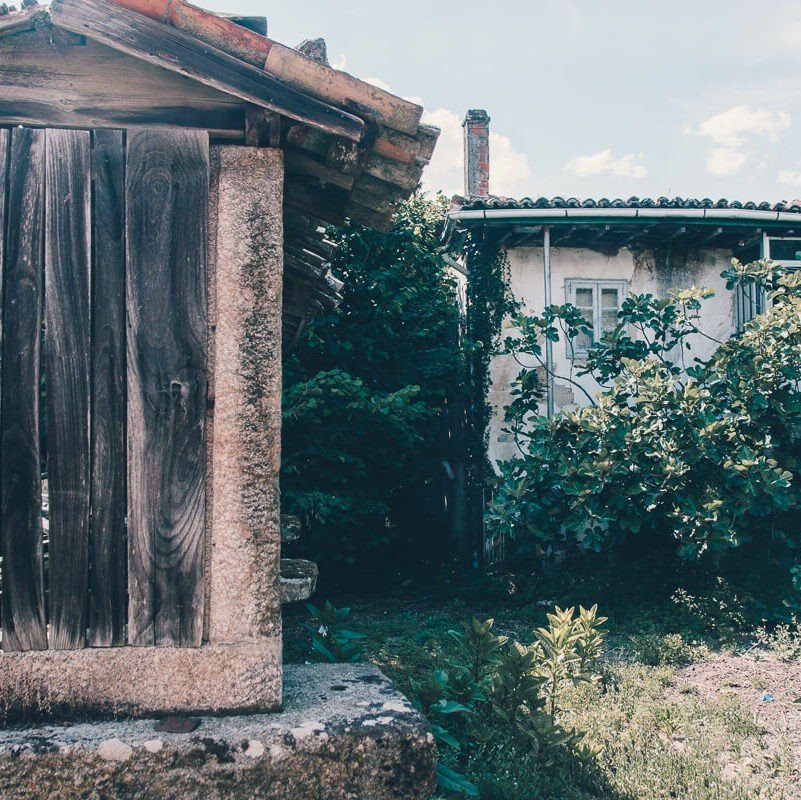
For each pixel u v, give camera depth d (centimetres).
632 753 470
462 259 1188
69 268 296
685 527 812
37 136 298
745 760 475
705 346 1122
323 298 516
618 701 572
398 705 302
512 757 447
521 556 1038
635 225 1033
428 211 1285
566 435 902
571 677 536
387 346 1098
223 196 306
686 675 653
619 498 832
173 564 295
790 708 573
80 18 294
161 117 311
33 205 297
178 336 300
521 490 873
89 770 264
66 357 295
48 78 306
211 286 304
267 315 305
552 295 1104
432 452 1327
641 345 955
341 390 913
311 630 484
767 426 854
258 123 310
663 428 852
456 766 437
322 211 383
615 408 862
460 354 1116
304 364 1052
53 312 295
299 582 314
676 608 816
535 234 1070
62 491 292
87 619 291
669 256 1123
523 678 480
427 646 707
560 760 450
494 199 1002
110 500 294
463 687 494
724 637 742
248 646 296
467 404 1165
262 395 303
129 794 265
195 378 300
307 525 1010
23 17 297
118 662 289
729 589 839
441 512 1334
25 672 287
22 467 293
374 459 1020
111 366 296
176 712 290
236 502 299
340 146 322
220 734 274
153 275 300
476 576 1035
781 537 859
